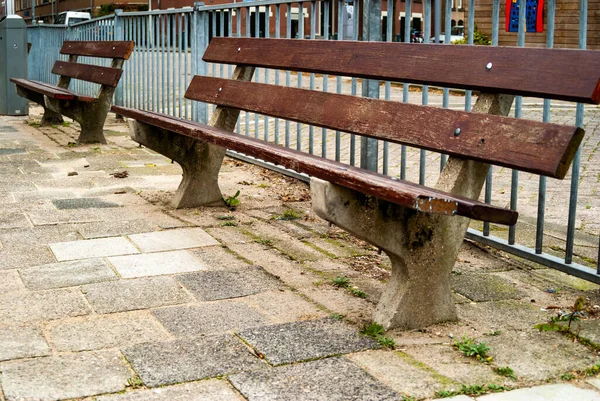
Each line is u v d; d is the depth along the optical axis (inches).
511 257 172.4
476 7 816.3
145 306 134.9
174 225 193.2
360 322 128.6
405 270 125.3
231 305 136.1
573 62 113.0
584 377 108.2
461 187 123.3
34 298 137.9
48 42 606.5
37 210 205.9
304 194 236.7
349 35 217.9
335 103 157.8
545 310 136.4
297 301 138.9
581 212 226.4
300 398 100.0
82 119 329.7
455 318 130.3
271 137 383.6
